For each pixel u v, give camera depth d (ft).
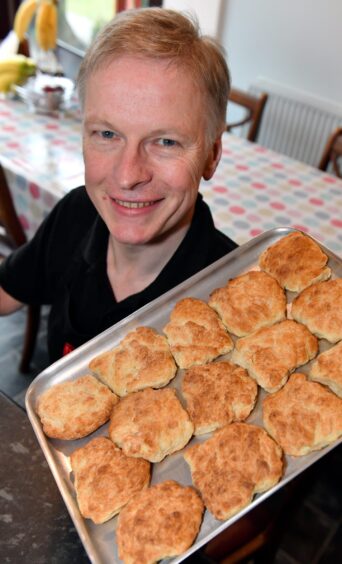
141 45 2.04
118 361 2.49
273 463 2.10
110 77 2.08
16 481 2.20
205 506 2.05
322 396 2.27
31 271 3.66
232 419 2.31
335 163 7.04
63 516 2.10
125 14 2.20
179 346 2.54
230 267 2.81
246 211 5.44
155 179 2.32
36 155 5.76
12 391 5.82
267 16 9.26
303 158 9.71
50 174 5.42
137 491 2.09
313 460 2.12
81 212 3.43
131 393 2.43
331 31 8.63
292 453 2.17
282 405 2.29
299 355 2.45
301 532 4.87
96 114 2.18
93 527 2.03
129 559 1.88
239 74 10.19
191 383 2.42
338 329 2.51
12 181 5.47
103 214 2.61
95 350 2.60
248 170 6.23
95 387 2.42
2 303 3.84
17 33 7.20
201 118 2.23
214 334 2.56
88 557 1.92
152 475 2.20
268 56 9.61
